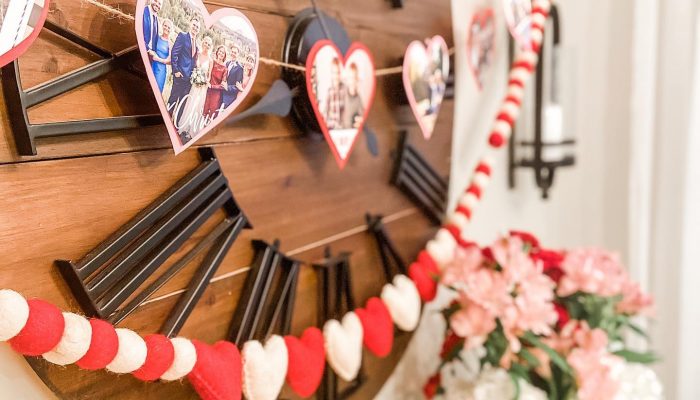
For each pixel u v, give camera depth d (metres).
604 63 1.65
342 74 0.84
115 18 0.61
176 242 0.66
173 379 0.65
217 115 0.67
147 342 0.62
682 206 1.54
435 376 1.12
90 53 0.59
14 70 0.52
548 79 1.40
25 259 0.55
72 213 0.59
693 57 1.48
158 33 0.59
